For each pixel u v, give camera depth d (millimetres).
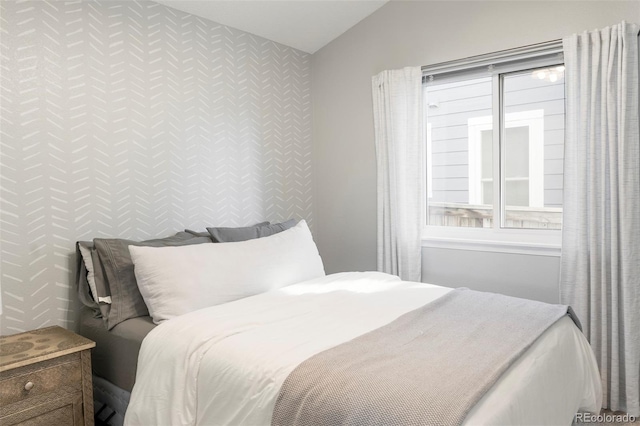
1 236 1941
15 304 1990
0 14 1913
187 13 2662
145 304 2064
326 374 1285
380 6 3092
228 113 2916
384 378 1240
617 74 2250
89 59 2215
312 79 3555
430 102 3086
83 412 1791
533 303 2023
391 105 2982
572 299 2422
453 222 3047
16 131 1973
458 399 1120
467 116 2947
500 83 2805
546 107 2670
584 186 2344
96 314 2080
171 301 1907
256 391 1355
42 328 2045
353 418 1131
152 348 1699
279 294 2188
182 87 2643
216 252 2158
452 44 2809
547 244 2545
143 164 2455
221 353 1519
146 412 1621
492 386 1229
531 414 1295
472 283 2834
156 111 2510
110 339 1937
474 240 2799
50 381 1688
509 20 2598
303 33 3193
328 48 3422
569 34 2416
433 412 1069
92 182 2242
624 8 2262
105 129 2285
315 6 2881
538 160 2717
